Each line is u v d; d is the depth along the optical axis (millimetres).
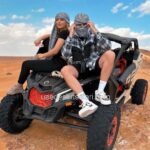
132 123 5484
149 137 4934
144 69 13891
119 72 5406
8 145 4707
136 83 6461
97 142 3957
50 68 4652
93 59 4430
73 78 4258
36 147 4652
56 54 4742
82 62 4449
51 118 4348
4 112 4699
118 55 5176
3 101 4777
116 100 5340
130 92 6332
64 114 4574
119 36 5715
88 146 4027
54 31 4902
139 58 6285
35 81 4582
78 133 5105
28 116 4516
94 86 4750
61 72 4379
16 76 11984
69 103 4348
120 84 5379
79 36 4402
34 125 5402
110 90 4688
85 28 4383
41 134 5078
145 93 6633
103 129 3959
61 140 4871
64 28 4797
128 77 5594
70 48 4441
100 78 4367
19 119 4938
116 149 4562
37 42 5262
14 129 4887
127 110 6141
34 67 4695
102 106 4199
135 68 6027
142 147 4637
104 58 4391
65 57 4504
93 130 3982
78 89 4176
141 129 5227
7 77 11758
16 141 4828
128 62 6199
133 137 4945
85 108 4059
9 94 4832
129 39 5633
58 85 4414
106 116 4035
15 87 4852
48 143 4773
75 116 4523
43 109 4375
